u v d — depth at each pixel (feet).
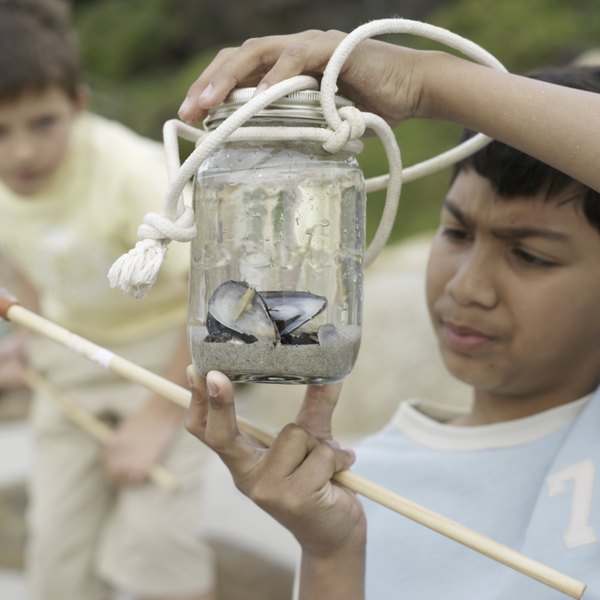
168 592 8.23
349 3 24.08
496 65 3.75
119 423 9.02
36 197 8.35
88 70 25.39
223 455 3.68
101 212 8.28
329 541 3.89
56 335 3.96
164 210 3.28
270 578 10.68
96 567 8.86
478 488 4.49
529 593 4.09
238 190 3.30
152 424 8.16
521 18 20.68
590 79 4.63
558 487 4.17
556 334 4.27
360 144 3.47
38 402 9.18
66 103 8.25
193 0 25.38
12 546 11.76
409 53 3.68
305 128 3.27
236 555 11.18
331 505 3.81
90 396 8.84
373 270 15.44
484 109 3.60
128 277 3.20
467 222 4.36
